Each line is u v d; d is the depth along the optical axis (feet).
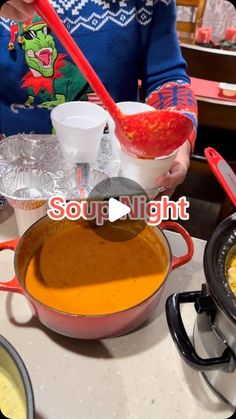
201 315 1.80
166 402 1.93
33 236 2.35
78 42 3.04
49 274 2.27
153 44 3.26
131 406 1.92
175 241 2.77
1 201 2.92
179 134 1.93
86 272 2.30
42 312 2.01
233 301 1.57
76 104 2.34
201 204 6.54
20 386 1.58
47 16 1.74
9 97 3.33
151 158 2.04
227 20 8.23
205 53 4.36
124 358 2.10
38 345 2.15
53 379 2.01
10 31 2.93
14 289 2.07
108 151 2.50
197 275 2.54
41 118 3.39
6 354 1.65
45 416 1.87
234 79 4.51
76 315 1.90
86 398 1.94
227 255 1.82
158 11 3.14
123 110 2.28
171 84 3.16
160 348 2.15
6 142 2.61
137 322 2.16
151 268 2.33
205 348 1.86
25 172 2.39
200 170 5.50
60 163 2.47
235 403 1.86
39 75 3.11
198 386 2.00
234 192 2.10
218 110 4.75
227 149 5.35
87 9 2.93
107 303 2.13
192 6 8.05
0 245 2.27
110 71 3.24
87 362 2.08
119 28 3.07
